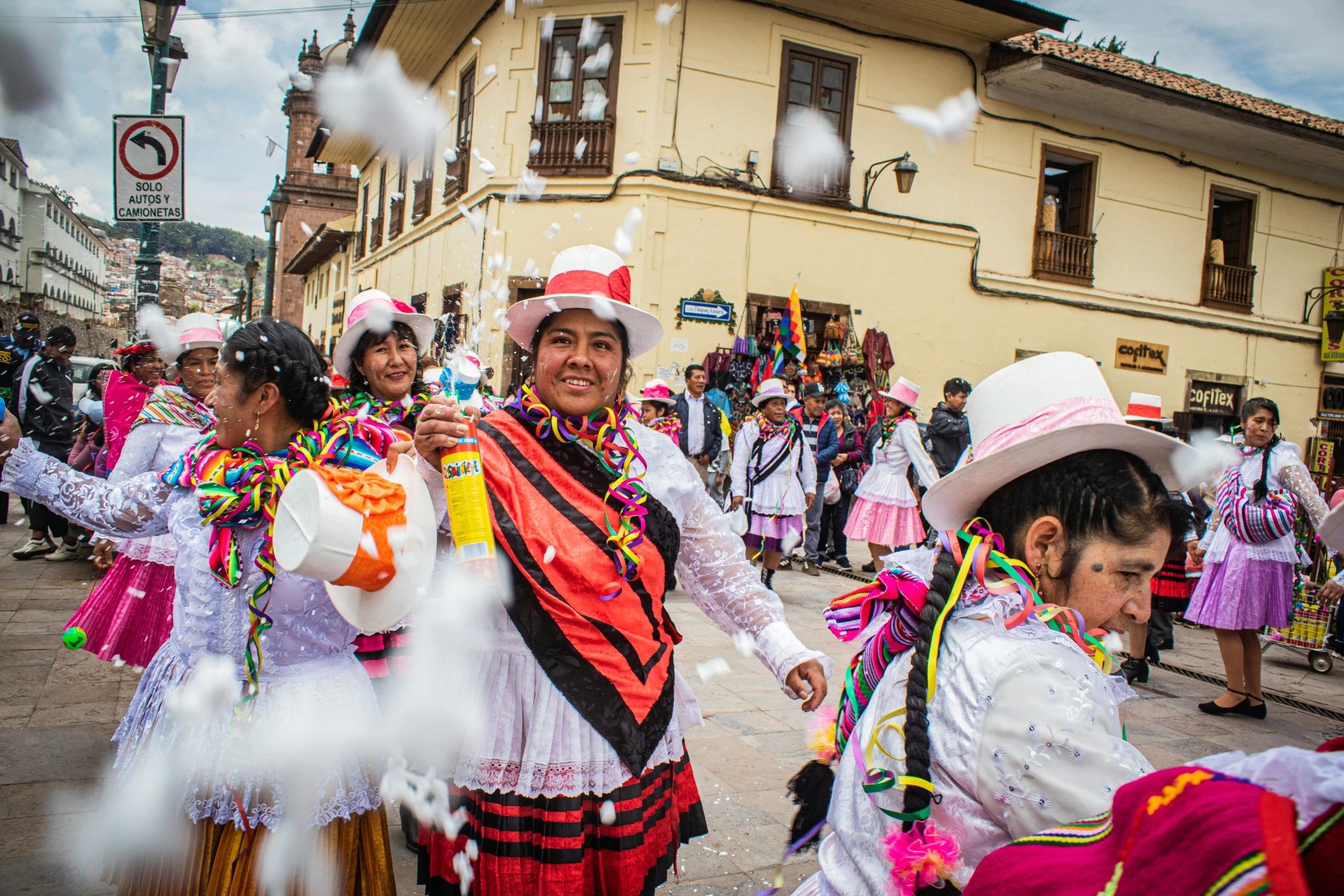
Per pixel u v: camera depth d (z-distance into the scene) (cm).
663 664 175
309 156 1819
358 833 183
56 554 706
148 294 719
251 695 172
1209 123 1385
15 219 859
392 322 336
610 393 185
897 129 1230
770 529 723
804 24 1155
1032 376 124
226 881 167
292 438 187
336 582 153
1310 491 467
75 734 349
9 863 249
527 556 167
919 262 1261
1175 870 72
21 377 712
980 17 1180
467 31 1225
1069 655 109
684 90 1102
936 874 108
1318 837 67
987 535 123
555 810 160
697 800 199
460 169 1223
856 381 1208
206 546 176
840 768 133
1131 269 1456
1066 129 1361
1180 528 118
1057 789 101
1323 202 1642
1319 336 1653
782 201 1153
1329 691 577
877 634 136
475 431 166
